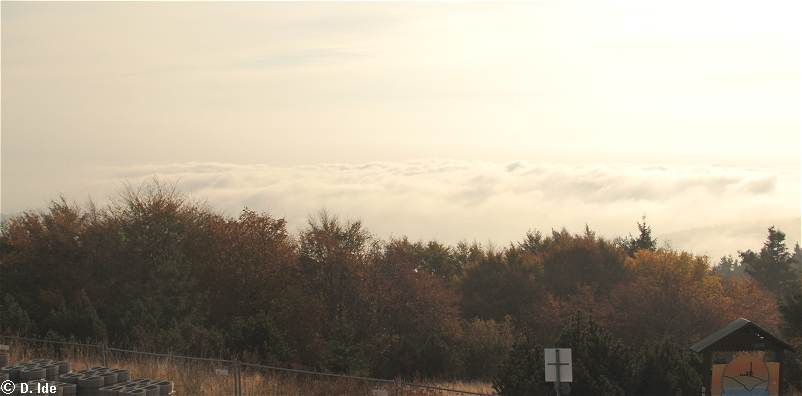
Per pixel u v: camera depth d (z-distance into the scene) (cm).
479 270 6769
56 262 4028
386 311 4841
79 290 3841
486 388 2906
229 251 4575
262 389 2169
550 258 7181
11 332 3033
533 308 6238
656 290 5722
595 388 2067
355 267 4781
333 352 3838
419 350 4294
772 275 10194
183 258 4319
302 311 4347
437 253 7994
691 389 2167
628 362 2164
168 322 3509
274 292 4566
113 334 3209
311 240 4809
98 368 1705
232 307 4475
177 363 2327
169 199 4322
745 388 2055
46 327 3156
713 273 6819
